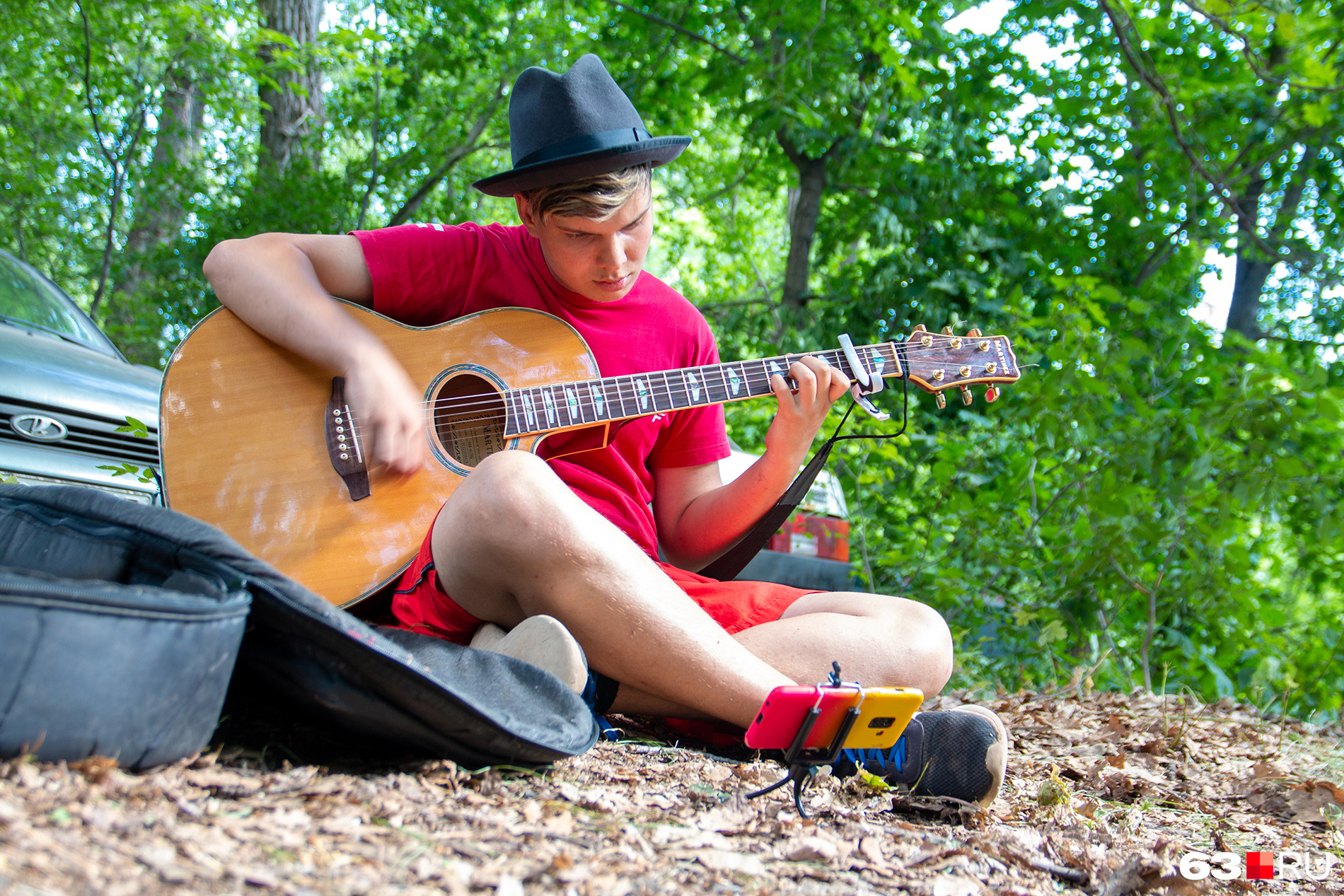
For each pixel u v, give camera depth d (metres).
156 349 9.20
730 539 2.51
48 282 4.66
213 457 2.05
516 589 1.73
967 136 8.98
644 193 2.17
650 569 1.74
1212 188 8.62
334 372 2.05
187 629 1.10
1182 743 2.98
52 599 0.99
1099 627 5.17
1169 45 8.27
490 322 2.28
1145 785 2.37
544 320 2.31
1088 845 1.55
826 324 9.05
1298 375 4.93
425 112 11.55
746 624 2.11
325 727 1.41
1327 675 4.99
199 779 1.14
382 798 1.24
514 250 2.37
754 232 16.61
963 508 5.20
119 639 1.04
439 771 1.39
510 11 11.36
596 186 2.08
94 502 1.36
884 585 5.69
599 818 1.33
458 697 1.31
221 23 10.34
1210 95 8.39
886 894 1.20
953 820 1.64
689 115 11.41
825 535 4.22
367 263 2.24
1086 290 5.11
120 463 3.41
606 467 2.35
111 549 1.31
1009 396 5.48
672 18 10.05
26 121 9.96
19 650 0.97
